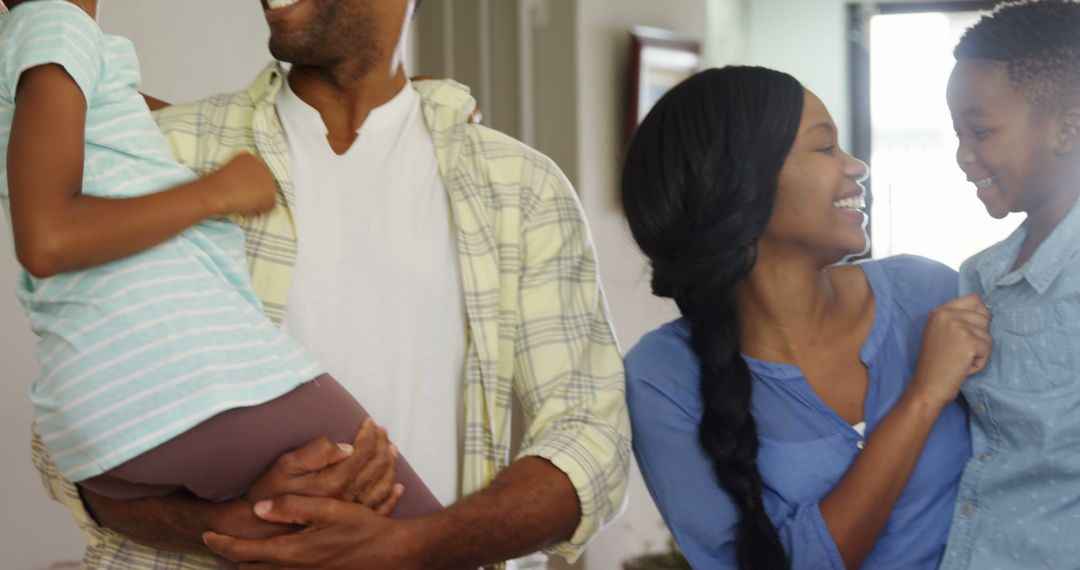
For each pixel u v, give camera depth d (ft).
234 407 5.31
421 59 15.15
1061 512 5.63
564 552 6.28
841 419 6.07
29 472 9.87
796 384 6.12
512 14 14.96
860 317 6.31
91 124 5.43
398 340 6.23
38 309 5.44
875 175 21.71
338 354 6.15
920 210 21.65
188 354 5.26
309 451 5.41
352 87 6.46
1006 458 5.83
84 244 5.03
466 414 6.33
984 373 5.92
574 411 6.30
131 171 5.47
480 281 6.34
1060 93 5.64
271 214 6.20
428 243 6.38
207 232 5.61
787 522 5.90
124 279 5.27
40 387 5.38
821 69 21.56
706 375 6.12
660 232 6.14
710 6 18.98
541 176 6.70
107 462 5.20
